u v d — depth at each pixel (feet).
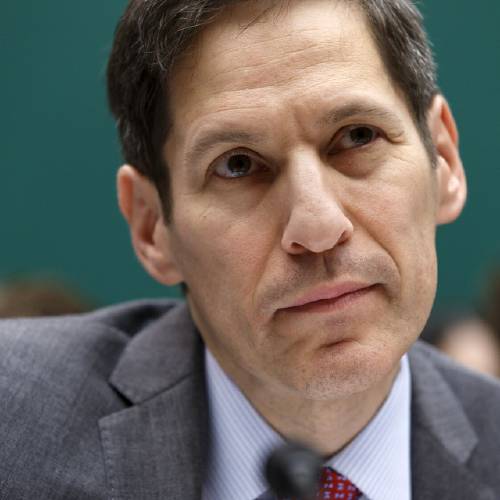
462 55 40.11
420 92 13.14
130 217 14.78
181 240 13.08
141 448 13.58
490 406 15.34
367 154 12.20
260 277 12.18
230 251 12.30
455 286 39.68
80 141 39.45
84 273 39.27
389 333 12.19
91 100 39.45
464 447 14.60
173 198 13.20
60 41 39.52
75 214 39.45
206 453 14.33
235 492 14.03
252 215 12.24
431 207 12.94
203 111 12.17
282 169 12.05
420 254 12.44
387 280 12.05
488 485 14.29
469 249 39.73
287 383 12.26
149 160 13.75
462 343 26.25
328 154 12.19
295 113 11.78
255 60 11.89
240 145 12.05
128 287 39.27
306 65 11.87
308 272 11.78
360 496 13.93
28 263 39.19
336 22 12.12
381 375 12.11
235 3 12.01
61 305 22.36
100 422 13.67
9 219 39.34
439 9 40.11
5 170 39.42
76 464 13.17
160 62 12.67
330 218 11.43
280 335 12.13
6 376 13.98
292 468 9.11
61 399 13.84
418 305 12.46
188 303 14.88
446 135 14.37
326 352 12.00
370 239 12.01
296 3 12.03
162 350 14.88
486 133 39.91
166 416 14.03
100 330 15.40
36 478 12.91
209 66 12.12
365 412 13.78
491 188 39.83
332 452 13.92
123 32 13.61
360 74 12.10
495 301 26.94
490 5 40.47
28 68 39.58
